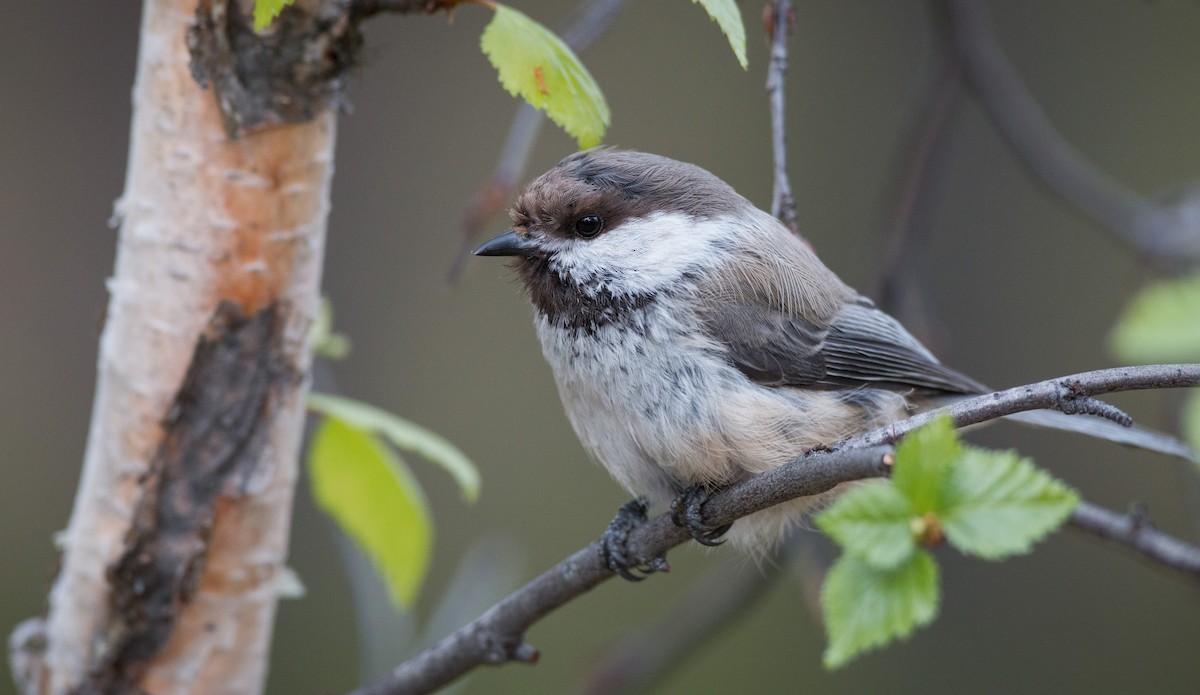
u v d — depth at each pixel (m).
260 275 5.71
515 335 14.09
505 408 13.88
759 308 6.80
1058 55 14.71
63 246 13.87
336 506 6.98
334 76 5.58
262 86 5.49
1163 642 13.04
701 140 14.64
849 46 15.02
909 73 14.89
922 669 13.26
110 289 5.89
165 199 5.63
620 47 14.87
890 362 7.44
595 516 13.44
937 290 14.09
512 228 7.04
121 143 14.20
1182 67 14.43
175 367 5.75
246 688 6.24
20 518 13.09
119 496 5.91
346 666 12.59
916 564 4.18
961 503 4.11
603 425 6.71
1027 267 14.05
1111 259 13.86
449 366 13.99
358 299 14.16
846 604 4.22
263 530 6.03
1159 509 12.73
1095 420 7.00
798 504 6.70
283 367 5.88
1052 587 13.33
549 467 13.66
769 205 14.45
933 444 4.16
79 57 14.17
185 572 5.92
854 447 5.10
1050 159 9.08
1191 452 6.34
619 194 6.79
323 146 5.70
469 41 14.73
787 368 6.88
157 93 5.55
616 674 9.13
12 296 13.66
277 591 6.27
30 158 13.94
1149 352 6.57
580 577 6.26
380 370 13.95
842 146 14.73
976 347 13.98
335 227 14.23
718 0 5.00
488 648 6.24
